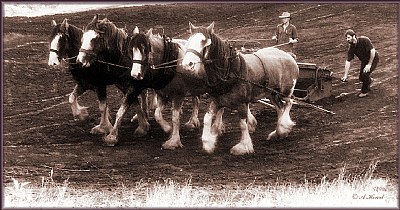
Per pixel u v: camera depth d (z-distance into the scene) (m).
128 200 9.81
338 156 12.48
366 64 15.90
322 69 15.18
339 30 21.38
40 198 9.80
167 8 23.03
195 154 12.45
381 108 15.26
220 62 11.52
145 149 12.64
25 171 11.29
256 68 12.24
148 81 12.16
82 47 12.20
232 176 11.34
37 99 15.55
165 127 13.50
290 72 13.11
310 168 11.84
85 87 13.76
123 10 22.55
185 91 12.55
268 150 12.79
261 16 22.84
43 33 19.69
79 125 14.02
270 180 11.16
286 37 14.50
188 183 10.88
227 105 12.13
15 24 20.27
